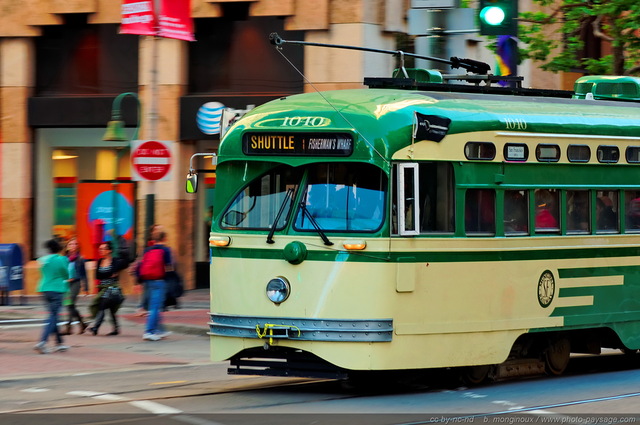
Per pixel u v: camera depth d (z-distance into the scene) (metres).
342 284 37.75
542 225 42.66
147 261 60.50
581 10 77.81
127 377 45.56
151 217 71.44
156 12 71.12
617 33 76.81
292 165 39.06
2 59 89.06
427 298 38.75
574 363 52.47
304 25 82.50
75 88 89.06
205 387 42.12
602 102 47.31
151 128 73.88
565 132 43.47
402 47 84.56
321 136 38.56
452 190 39.56
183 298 81.94
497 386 42.31
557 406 37.19
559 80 104.12
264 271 38.94
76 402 38.12
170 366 49.38
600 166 44.88
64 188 90.12
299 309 38.22
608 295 45.12
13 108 88.81
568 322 43.47
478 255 40.19
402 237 38.03
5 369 47.97
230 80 85.81
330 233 38.12
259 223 39.62
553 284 42.84
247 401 37.94
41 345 54.16
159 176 62.91
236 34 85.56
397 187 37.91
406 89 42.00
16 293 88.38
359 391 40.91
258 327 38.81
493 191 40.84
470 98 41.62
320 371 38.88
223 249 40.19
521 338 44.12
